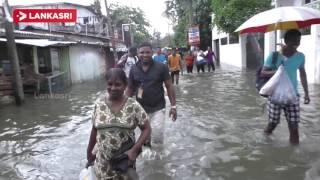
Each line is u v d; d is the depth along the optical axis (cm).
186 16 4334
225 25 2355
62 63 2108
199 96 1269
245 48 2620
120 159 346
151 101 616
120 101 354
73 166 598
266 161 574
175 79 1750
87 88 1839
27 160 639
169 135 745
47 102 1318
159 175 538
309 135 692
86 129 850
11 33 1249
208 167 563
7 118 1030
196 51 2808
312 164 551
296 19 598
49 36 1986
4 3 1272
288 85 621
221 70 2462
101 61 3033
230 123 827
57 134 816
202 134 746
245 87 1434
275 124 677
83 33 3150
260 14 649
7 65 1490
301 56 619
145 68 613
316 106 953
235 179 514
